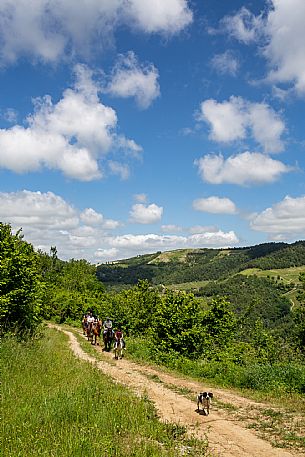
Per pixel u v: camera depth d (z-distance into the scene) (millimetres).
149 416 10992
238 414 12141
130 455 7855
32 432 8562
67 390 12219
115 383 15641
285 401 14109
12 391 11648
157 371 20453
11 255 22625
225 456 8445
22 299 23359
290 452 8789
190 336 25750
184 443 9148
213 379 18656
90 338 37656
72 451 7496
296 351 30094
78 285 93438
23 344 20453
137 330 41188
